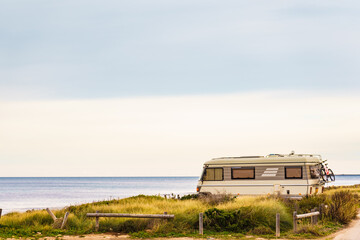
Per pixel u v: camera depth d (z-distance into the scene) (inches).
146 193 3722.9
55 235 661.3
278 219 647.8
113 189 5064.0
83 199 3009.4
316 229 669.9
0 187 6107.3
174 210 832.9
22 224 770.2
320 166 1135.6
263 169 1111.0
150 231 692.1
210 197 991.0
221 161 1155.9
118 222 729.6
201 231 665.0
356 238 611.5
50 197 3307.1
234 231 689.0
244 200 927.7
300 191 1067.9
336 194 940.6
